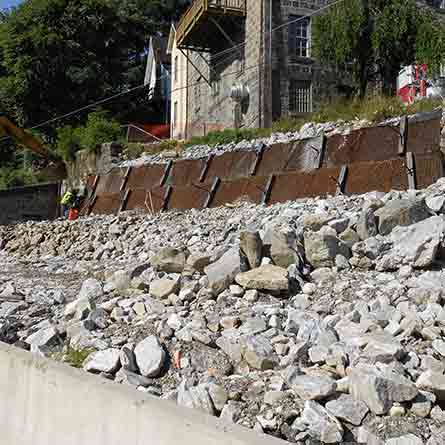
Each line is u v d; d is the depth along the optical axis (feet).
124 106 156.04
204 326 20.59
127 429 11.30
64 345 21.24
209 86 102.37
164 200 63.57
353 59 75.61
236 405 15.21
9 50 136.46
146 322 21.72
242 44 89.97
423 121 44.98
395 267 23.80
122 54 164.14
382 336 17.28
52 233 60.03
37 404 13.69
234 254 25.07
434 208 29.27
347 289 22.63
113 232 53.16
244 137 73.82
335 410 14.30
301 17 84.43
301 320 19.97
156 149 86.48
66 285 33.76
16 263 49.60
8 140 137.90
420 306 19.66
